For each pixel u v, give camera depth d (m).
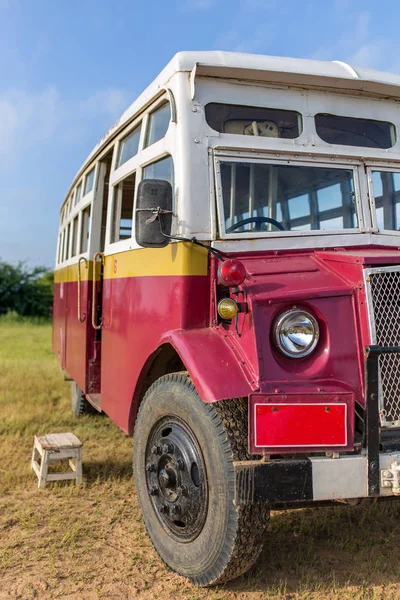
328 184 3.96
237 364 3.02
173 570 3.40
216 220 3.63
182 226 3.61
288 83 3.94
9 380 9.78
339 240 3.82
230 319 3.27
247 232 3.68
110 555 3.64
